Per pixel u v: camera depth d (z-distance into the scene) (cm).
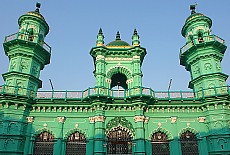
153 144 2266
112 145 2231
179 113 2386
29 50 2572
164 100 2375
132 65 2628
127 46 2723
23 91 2319
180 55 2872
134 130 2244
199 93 2416
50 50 2834
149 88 2359
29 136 2208
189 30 2920
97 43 2712
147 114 2364
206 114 2331
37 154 2178
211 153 2170
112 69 2619
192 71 2722
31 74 2502
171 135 2283
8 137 2108
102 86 2398
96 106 2284
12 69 2475
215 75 2486
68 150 2214
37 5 3017
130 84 2538
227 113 2259
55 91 2372
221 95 2256
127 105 2322
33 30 2750
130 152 2206
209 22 2900
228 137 2141
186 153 2234
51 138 2259
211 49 2609
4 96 2191
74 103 2338
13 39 2523
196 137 2288
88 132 2261
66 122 2309
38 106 2325
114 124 2270
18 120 2194
